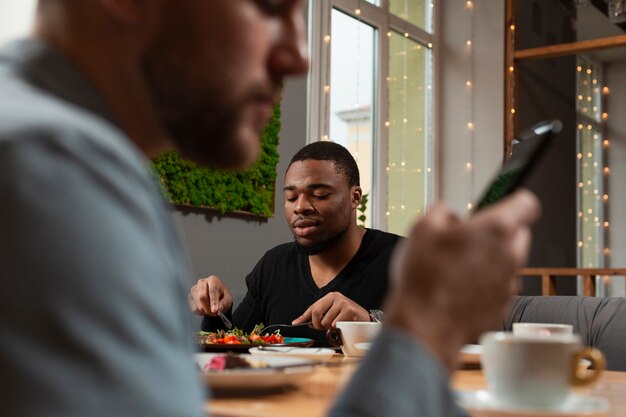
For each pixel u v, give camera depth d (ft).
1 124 1.25
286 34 1.76
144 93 1.69
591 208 20.97
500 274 1.55
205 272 11.88
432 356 1.47
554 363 2.57
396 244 7.59
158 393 1.26
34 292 1.20
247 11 1.66
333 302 5.70
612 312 6.34
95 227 1.25
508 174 2.16
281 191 13.38
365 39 16.16
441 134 18.57
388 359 1.45
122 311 1.25
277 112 12.96
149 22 1.63
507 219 1.58
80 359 1.21
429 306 1.51
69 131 1.28
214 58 1.64
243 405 2.93
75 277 1.22
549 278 15.99
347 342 5.07
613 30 18.16
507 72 18.25
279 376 3.12
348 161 7.61
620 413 2.91
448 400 1.49
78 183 1.26
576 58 20.48
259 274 7.88
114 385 1.22
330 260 7.47
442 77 18.67
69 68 1.63
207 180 11.69
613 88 20.80
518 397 2.58
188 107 1.69
